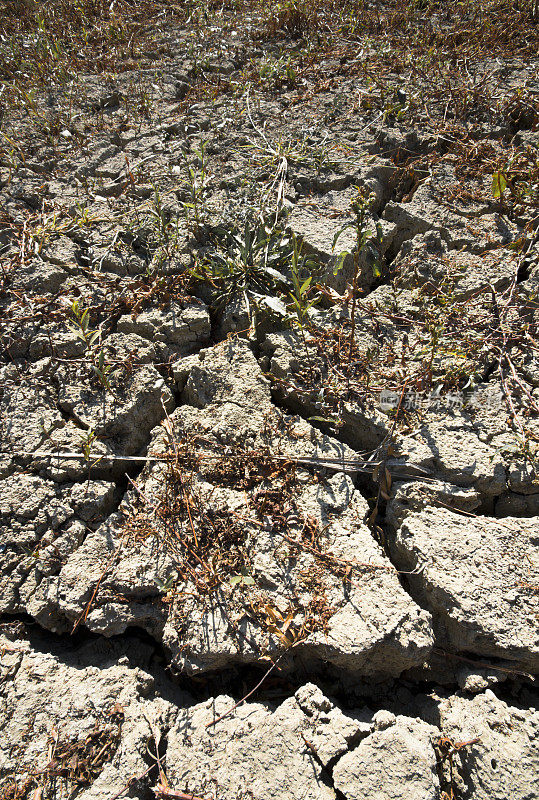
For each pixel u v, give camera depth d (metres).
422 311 0.85
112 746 0.53
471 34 1.46
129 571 0.61
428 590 0.60
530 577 0.59
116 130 1.23
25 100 1.32
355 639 0.55
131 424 0.74
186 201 1.02
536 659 0.56
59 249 0.94
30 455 0.71
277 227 0.94
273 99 1.30
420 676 0.60
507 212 1.00
